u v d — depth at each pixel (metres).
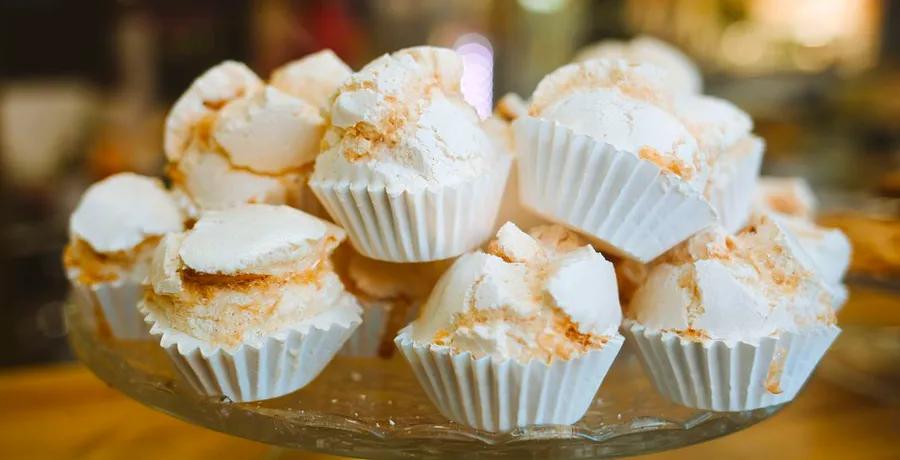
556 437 0.34
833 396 0.49
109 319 0.41
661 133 0.36
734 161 0.40
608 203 0.37
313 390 0.38
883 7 0.82
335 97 0.37
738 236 0.38
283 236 0.35
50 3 0.79
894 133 0.78
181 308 0.35
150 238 0.40
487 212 0.37
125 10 0.81
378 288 0.40
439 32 0.86
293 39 0.80
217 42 0.82
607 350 0.34
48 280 0.73
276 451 0.45
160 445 0.45
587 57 0.53
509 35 0.86
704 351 0.36
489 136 0.38
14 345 0.66
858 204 0.61
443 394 0.35
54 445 0.45
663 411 0.37
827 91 0.81
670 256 0.37
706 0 0.84
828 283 0.41
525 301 0.34
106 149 0.77
